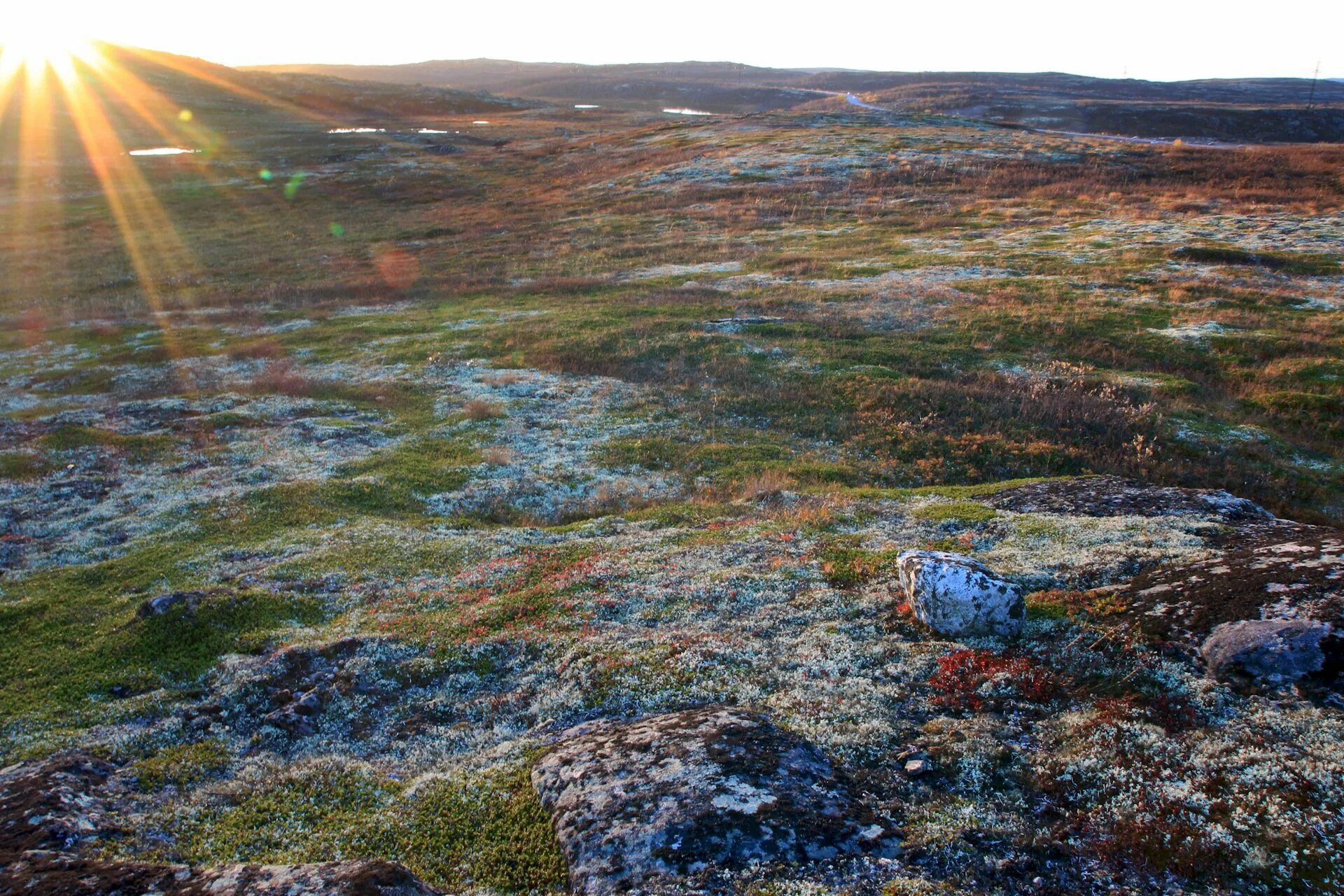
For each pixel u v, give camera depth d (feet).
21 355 111.65
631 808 24.79
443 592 44.75
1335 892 21.20
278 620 42.19
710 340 96.94
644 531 53.36
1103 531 45.24
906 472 67.31
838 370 87.25
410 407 82.64
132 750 32.01
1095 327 96.58
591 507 59.93
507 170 255.70
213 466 65.67
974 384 83.66
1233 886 22.08
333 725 33.71
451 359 97.40
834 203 171.42
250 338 114.11
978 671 32.63
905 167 191.01
